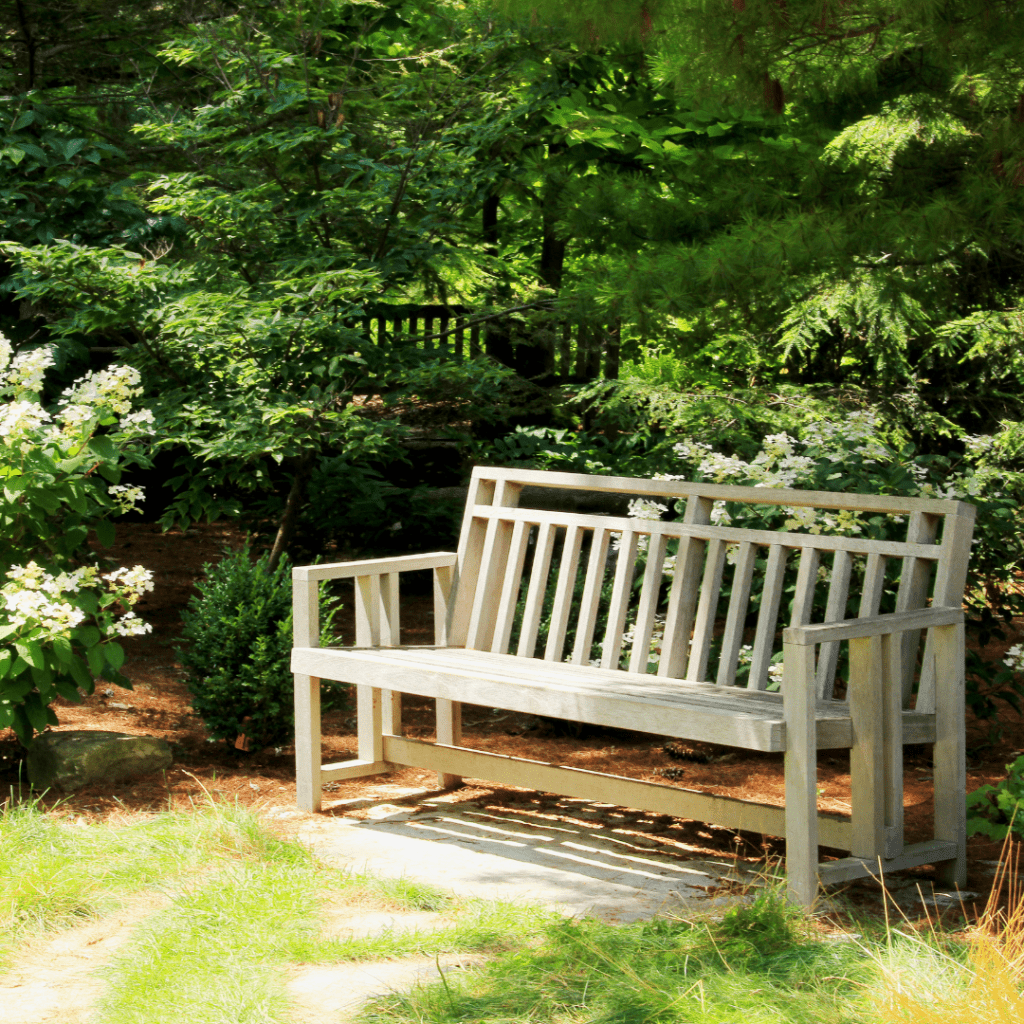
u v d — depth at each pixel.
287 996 2.46
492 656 4.09
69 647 3.87
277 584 4.82
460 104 6.68
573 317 7.16
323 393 5.93
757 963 2.54
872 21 4.75
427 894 3.07
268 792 4.14
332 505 6.91
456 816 3.97
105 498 4.32
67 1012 2.43
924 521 3.46
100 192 6.36
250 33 6.77
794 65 5.06
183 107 8.38
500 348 9.27
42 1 7.86
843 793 4.23
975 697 4.64
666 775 4.37
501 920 2.85
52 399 6.17
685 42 4.88
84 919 2.93
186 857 3.25
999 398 8.43
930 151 5.32
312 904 2.97
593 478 4.12
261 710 4.46
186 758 4.46
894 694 3.11
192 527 9.34
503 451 7.21
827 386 8.27
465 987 2.47
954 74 5.02
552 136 7.56
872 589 3.50
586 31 5.06
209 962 2.60
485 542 4.35
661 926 2.78
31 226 6.12
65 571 4.32
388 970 2.62
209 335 5.70
